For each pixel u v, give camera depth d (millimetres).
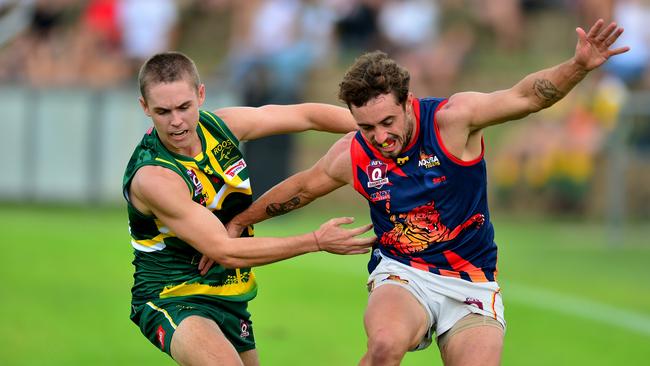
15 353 27469
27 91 54188
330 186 18484
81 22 67562
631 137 47875
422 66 61250
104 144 53719
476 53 64688
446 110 17359
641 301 34844
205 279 18453
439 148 17312
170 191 17406
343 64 63000
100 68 63969
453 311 18078
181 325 17672
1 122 54469
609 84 53750
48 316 31312
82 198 53969
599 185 52156
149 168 17641
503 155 54469
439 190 17531
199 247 17422
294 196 18625
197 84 17562
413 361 27688
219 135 18281
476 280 18109
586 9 62469
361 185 18000
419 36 62500
